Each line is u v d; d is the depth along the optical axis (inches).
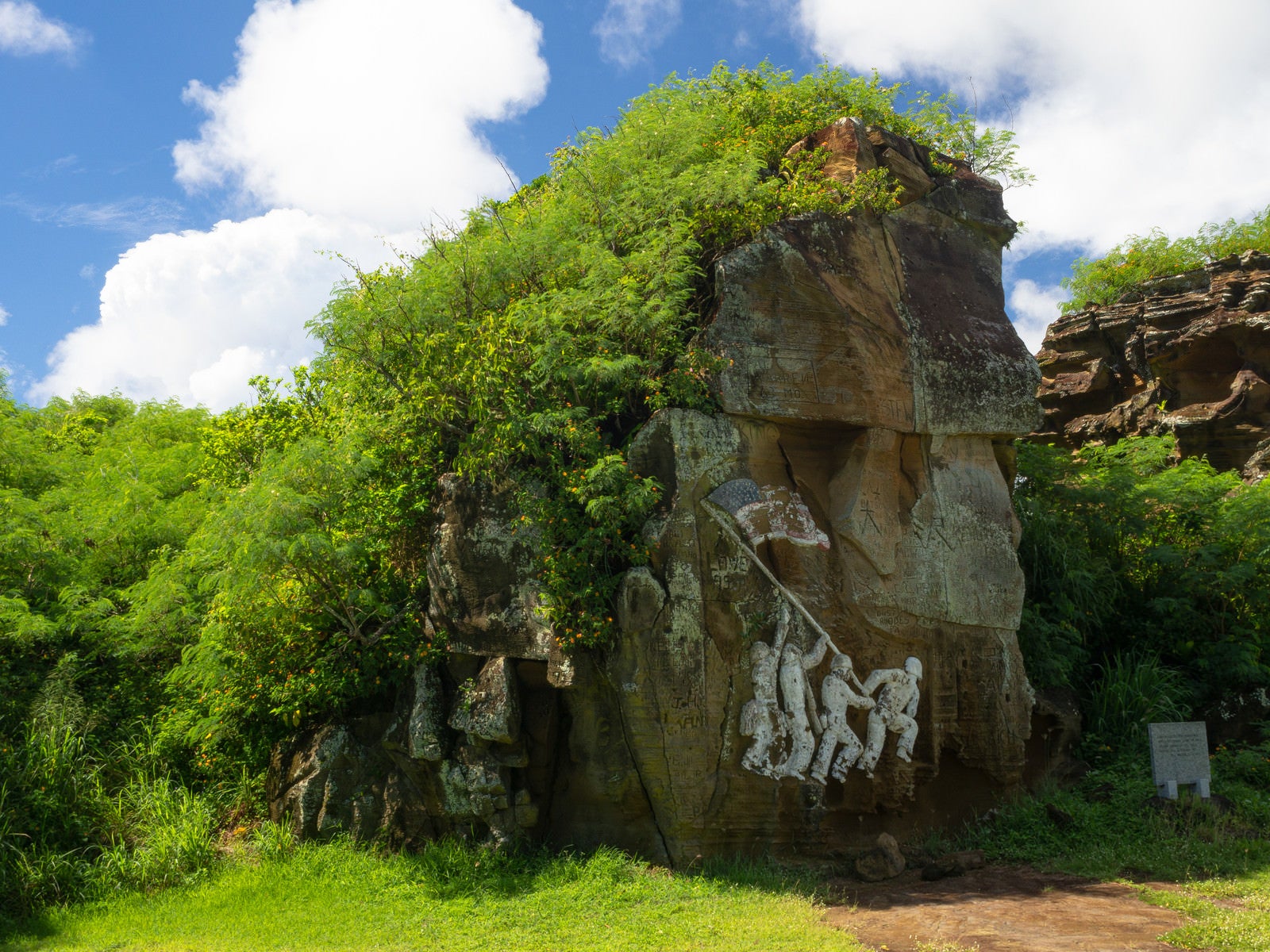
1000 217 579.5
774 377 470.0
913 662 490.6
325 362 502.0
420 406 474.9
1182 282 969.5
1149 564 673.0
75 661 510.3
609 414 475.8
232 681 478.3
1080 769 553.0
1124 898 392.5
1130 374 978.1
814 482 489.4
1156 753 498.3
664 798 425.7
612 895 394.0
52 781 444.5
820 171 549.0
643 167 531.5
